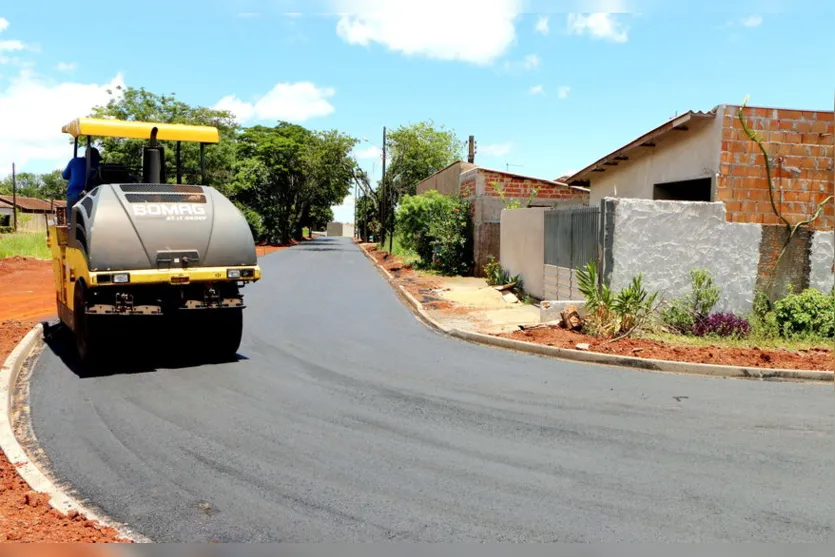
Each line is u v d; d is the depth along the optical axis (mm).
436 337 11500
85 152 9469
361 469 5348
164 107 38969
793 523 4449
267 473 5246
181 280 8422
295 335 11383
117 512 4543
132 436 6074
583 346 10039
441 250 24031
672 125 12859
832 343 10852
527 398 7539
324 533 4266
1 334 10211
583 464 5500
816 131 12102
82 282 8484
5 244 28031
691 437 6215
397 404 7227
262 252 39500
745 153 12031
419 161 53000
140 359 9211
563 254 14086
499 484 5062
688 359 9367
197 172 15273
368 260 35500
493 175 22812
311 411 6926
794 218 12141
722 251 11953
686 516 4547
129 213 8336
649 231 11828
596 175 17812
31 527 4156
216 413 6805
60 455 5586
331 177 53344
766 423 6672
